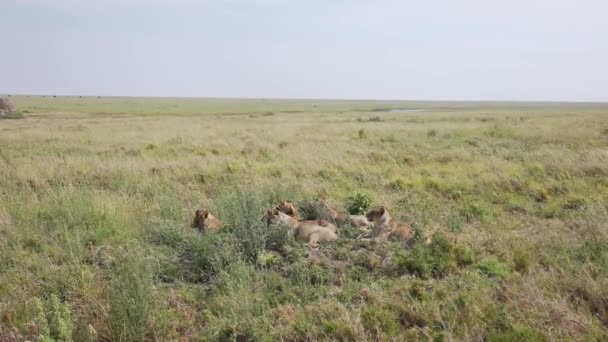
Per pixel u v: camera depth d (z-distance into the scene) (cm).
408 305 524
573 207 1002
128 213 892
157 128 2958
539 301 511
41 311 483
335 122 3725
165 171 1328
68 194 975
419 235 722
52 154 1712
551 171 1301
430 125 3150
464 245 693
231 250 675
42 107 6700
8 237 763
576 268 610
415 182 1220
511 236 770
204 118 4600
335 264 655
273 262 668
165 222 822
